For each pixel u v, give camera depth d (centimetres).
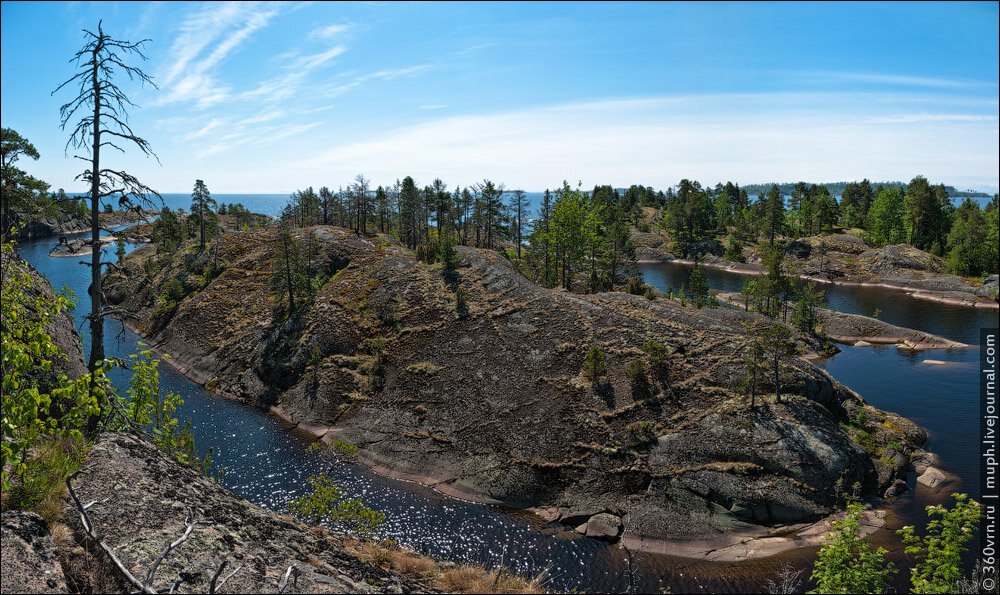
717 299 11262
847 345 7956
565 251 9719
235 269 8781
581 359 4856
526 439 4256
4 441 1097
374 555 1656
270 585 1144
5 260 1391
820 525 3369
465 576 1691
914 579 1838
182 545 1157
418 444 4519
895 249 13425
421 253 7469
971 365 6681
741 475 3609
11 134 3997
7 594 838
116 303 9444
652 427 4050
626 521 3506
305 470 4303
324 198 12781
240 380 6075
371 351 5878
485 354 5284
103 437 1510
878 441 4212
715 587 2917
